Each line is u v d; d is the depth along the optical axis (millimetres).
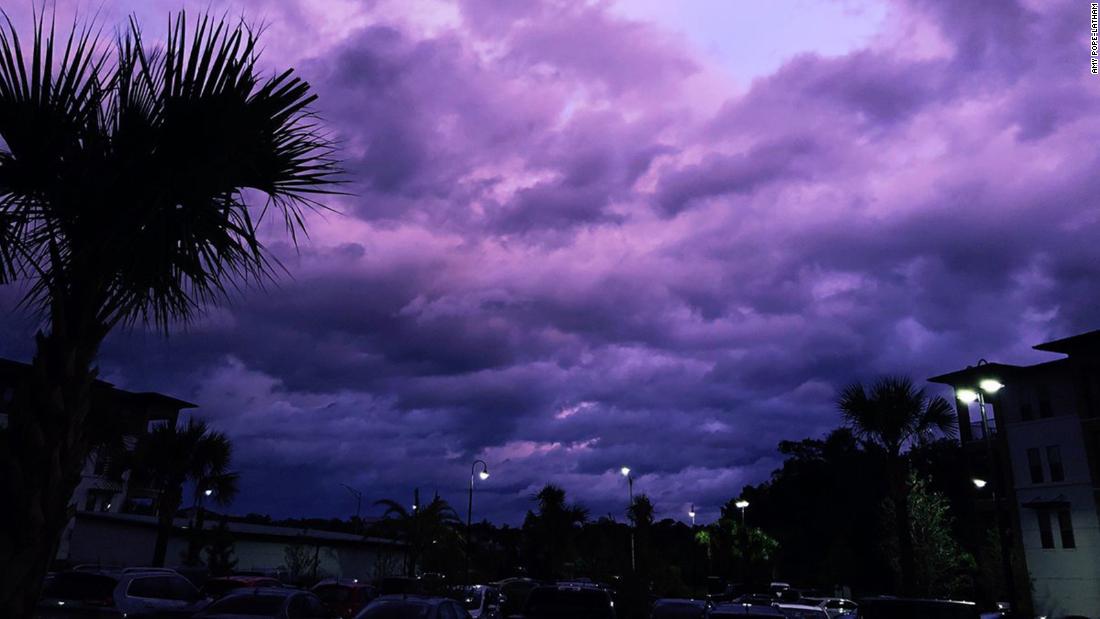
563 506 56812
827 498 66812
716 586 52781
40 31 5887
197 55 6035
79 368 5684
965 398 30875
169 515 33438
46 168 5801
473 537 63156
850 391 33000
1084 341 42281
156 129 5883
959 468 60812
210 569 38438
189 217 5953
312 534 49406
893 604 14133
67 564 36844
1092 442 41594
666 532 67125
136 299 6035
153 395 49031
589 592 16984
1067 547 42031
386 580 28219
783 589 50188
